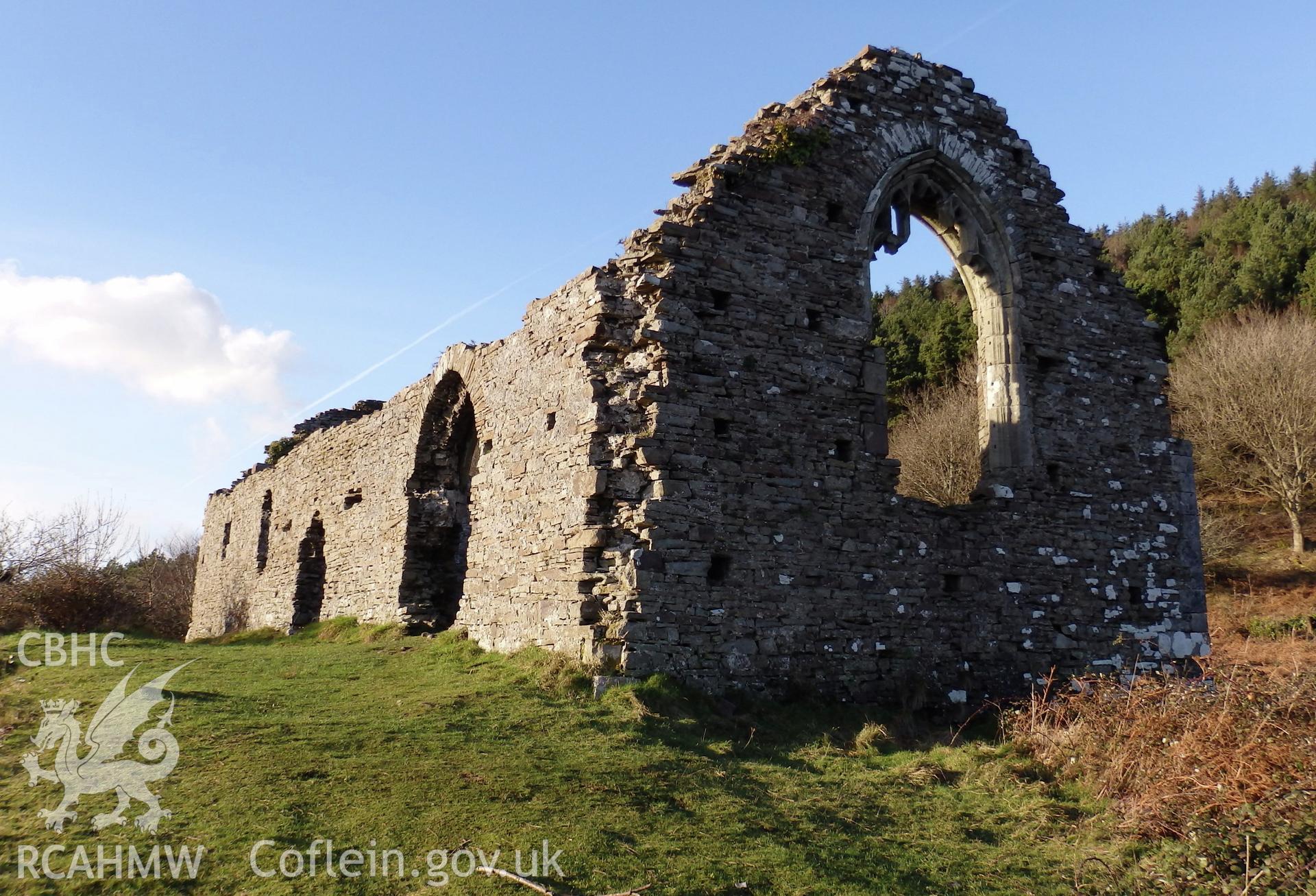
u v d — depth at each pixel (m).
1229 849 7.25
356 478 22.92
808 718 11.72
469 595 15.61
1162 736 9.11
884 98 15.22
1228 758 8.23
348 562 22.61
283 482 28.03
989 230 15.80
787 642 12.36
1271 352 35.22
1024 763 10.07
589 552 12.03
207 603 34.03
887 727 11.91
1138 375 16.39
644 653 11.34
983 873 7.24
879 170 14.79
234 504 32.72
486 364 16.62
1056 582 14.71
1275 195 68.88
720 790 8.38
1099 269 16.55
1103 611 14.98
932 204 16.09
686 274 12.77
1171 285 50.38
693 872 6.61
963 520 14.22
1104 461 15.66
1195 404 37.38
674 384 12.33
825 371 13.55
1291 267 46.47
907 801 8.78
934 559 13.81
